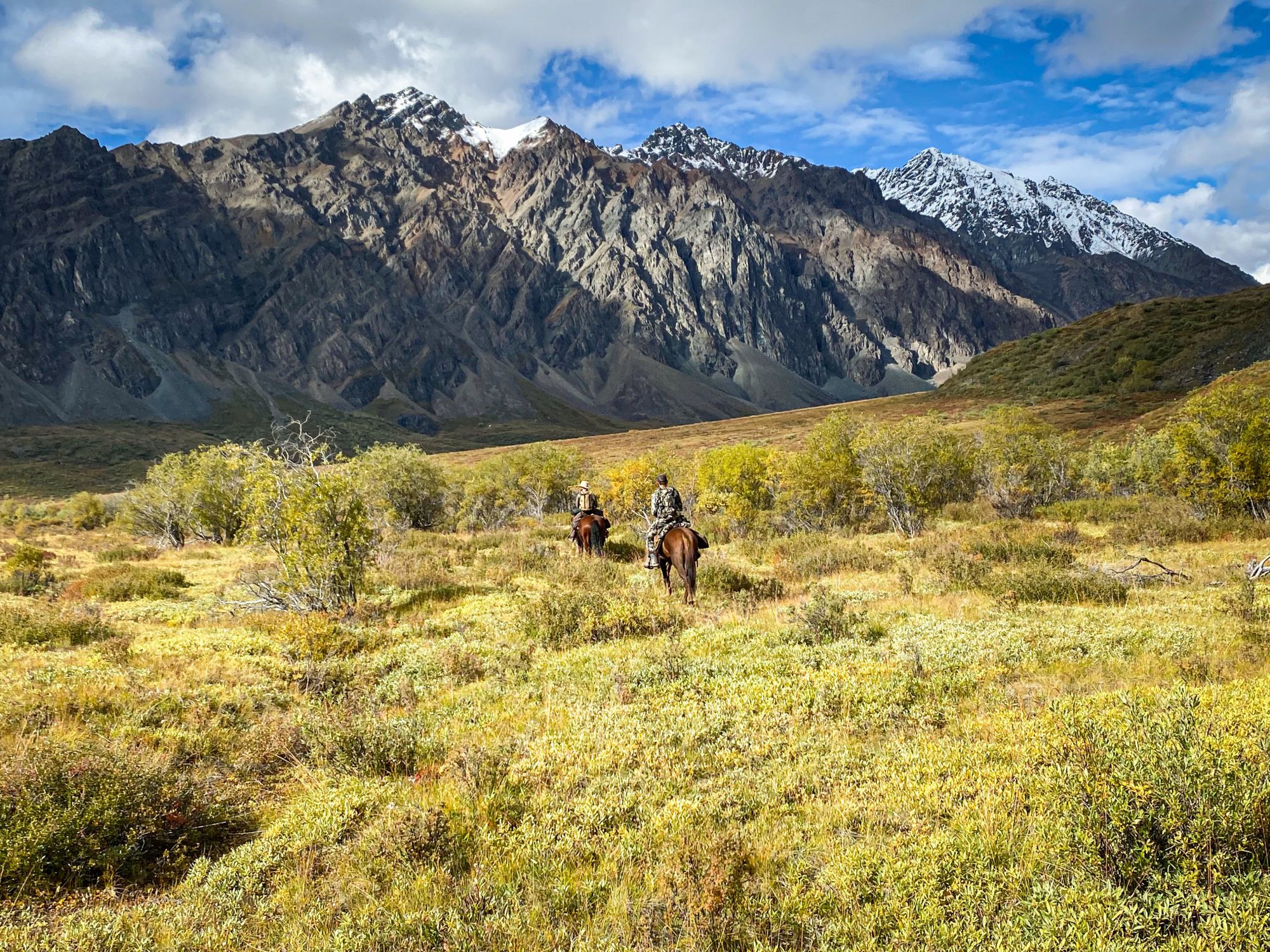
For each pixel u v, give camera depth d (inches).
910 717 297.3
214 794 269.0
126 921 191.2
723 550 928.9
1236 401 859.4
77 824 223.5
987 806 206.1
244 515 646.5
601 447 4940.9
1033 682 327.9
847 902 173.6
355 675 428.8
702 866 188.1
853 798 230.2
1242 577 529.0
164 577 832.3
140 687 387.9
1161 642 372.5
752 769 264.2
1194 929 144.1
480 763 266.7
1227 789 167.3
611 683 374.0
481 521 1476.4
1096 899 154.1
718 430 5172.2
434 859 209.9
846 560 730.2
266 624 561.9
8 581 815.7
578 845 214.2
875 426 1141.7
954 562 641.0
